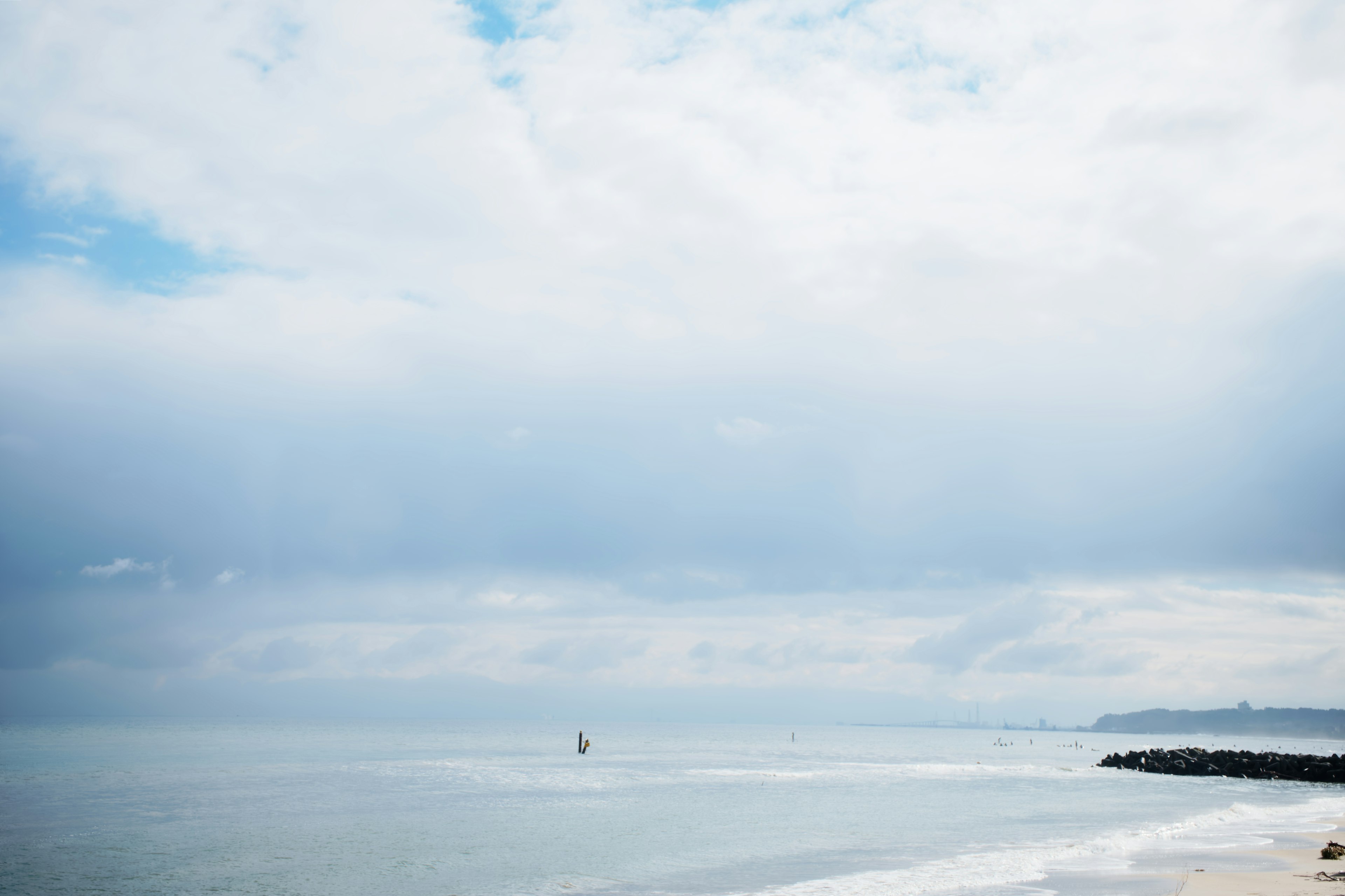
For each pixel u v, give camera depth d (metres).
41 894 27.33
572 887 27.23
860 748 176.50
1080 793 65.88
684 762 103.19
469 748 129.12
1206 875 26.17
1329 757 94.62
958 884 25.19
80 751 106.38
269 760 91.31
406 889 27.42
